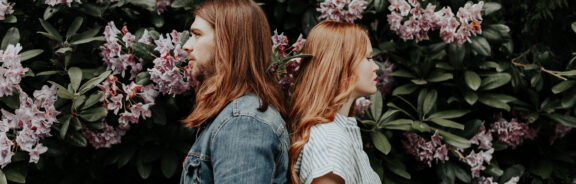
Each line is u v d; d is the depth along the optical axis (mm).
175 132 1740
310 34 1140
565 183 2180
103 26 1836
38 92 1440
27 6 1751
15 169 1461
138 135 1752
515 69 2031
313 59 1101
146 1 1736
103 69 1645
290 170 1008
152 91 1512
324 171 931
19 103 1399
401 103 2031
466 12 1629
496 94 1866
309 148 996
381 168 1733
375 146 1650
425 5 1714
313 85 1068
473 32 1659
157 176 1918
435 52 1938
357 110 1732
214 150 867
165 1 1886
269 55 1035
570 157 2127
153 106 1605
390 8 1719
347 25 1109
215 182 844
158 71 1388
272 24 2055
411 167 1969
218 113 932
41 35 1752
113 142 1619
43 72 1545
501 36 1819
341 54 1072
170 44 1422
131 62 1503
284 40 1522
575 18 2219
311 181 955
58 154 1543
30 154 1385
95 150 1759
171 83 1407
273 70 1142
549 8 2148
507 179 2010
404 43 2016
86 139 1652
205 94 947
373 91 1131
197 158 941
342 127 1083
